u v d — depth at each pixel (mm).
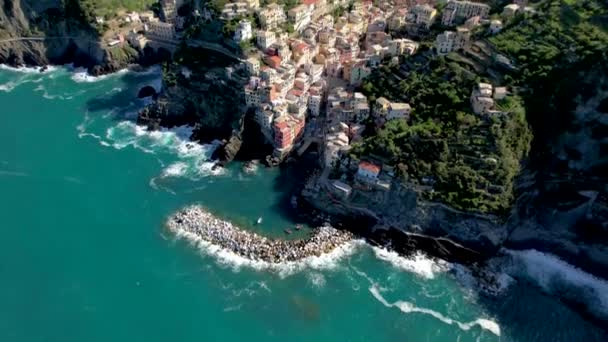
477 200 130125
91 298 120875
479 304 121000
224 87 177000
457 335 114000
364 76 175500
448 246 134375
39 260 129750
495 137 131625
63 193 150875
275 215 144250
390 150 140625
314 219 143250
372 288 124688
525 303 121312
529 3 163000
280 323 116312
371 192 141500
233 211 145375
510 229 135000
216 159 167500
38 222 140750
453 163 135375
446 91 146500
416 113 149625
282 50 178625
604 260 127500
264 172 161500
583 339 113562
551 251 134125
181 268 128750
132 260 130625
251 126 171625
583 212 131625
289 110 170375
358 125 159375
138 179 157500
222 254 132500
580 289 124562
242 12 190250
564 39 140750
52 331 113375
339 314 118500
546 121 135000
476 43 151375
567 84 133000
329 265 130250
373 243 136500
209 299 121250
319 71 185500
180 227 140000
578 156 132750
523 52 143750
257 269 128750
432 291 124125
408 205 137125
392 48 173250
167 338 112500
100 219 142375
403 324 116438
